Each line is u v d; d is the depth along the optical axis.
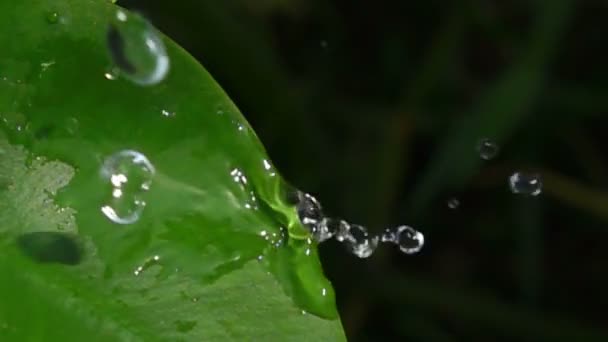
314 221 0.12
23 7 0.11
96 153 0.11
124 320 0.11
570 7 0.22
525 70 0.22
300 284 0.11
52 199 0.11
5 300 0.11
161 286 0.11
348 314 0.22
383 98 0.24
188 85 0.11
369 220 0.22
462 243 0.24
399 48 0.25
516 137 0.24
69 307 0.11
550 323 0.22
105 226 0.11
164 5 0.20
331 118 0.24
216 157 0.11
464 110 0.24
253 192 0.11
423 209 0.22
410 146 0.23
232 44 0.20
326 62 0.25
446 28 0.23
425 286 0.22
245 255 0.11
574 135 0.24
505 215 0.24
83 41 0.11
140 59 0.11
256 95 0.21
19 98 0.11
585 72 0.25
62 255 0.11
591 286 0.24
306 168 0.22
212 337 0.11
